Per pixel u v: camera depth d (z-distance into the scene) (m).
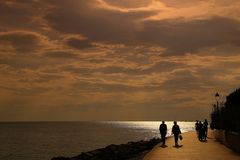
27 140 102.12
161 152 23.73
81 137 117.56
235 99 30.00
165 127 31.17
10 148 75.00
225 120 30.11
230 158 19.78
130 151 33.31
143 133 152.38
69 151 68.00
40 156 59.50
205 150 24.92
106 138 111.38
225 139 29.08
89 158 31.12
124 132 163.88
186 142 33.78
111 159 29.97
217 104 39.72
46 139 107.00
